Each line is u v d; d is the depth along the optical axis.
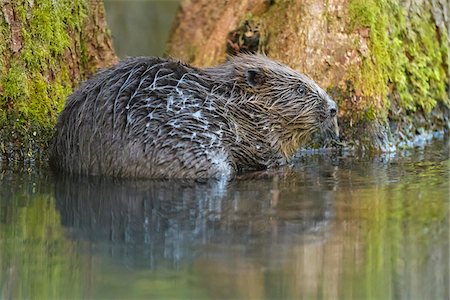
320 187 10.88
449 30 15.84
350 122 13.94
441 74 15.66
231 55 13.75
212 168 11.62
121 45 21.39
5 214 9.59
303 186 10.98
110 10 21.56
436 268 7.63
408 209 9.54
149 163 11.38
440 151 13.90
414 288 7.15
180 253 8.05
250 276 7.41
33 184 11.20
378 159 13.23
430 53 15.39
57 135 12.04
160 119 11.39
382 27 14.31
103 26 14.62
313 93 12.72
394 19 14.68
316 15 14.08
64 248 8.27
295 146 12.96
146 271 7.58
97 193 10.62
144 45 21.64
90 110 11.55
